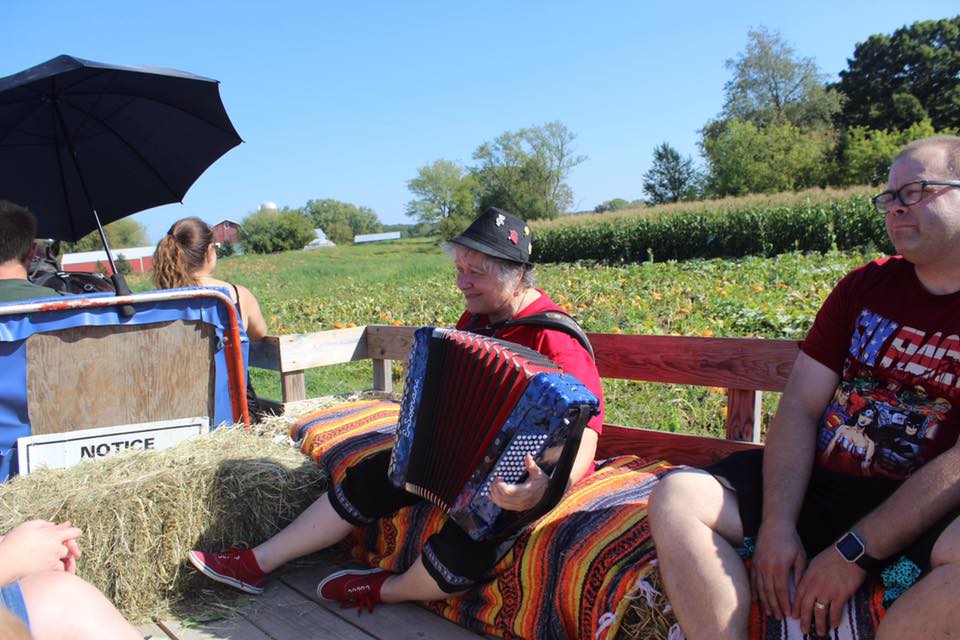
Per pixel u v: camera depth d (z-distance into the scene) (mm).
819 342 2297
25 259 3484
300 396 4566
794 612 1900
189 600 2963
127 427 3381
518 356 2365
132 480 2939
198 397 3580
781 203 24391
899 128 66125
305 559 3293
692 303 8711
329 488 3066
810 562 1950
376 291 15883
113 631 1868
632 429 3482
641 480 2891
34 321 3104
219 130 4383
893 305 2131
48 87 3584
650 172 66375
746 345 3086
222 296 3543
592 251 28406
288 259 46844
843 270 12023
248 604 2918
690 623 1908
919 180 1957
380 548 3084
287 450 3529
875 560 1806
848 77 70000
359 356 4777
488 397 2332
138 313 3348
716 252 24562
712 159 56531
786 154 51906
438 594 2629
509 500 2262
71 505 2779
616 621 2176
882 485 2098
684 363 3283
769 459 2186
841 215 21250
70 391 3240
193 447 3346
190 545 2980
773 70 64688
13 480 3049
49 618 1806
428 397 2535
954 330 1984
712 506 2049
